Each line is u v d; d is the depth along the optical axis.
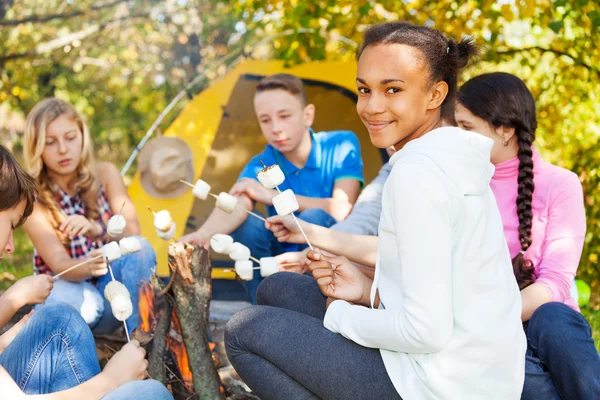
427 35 1.75
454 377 1.58
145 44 8.83
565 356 1.92
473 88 2.46
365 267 2.32
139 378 1.90
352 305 1.78
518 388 1.69
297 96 3.25
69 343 1.86
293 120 3.21
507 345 1.63
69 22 8.31
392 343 1.59
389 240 1.65
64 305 1.90
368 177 4.14
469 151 1.63
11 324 2.86
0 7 7.53
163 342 2.37
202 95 4.32
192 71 8.74
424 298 1.51
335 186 3.28
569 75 4.70
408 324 1.54
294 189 3.30
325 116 4.32
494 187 2.49
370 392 1.66
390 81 1.70
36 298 1.98
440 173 1.57
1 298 1.95
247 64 4.44
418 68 1.71
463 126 2.46
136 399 1.68
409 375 1.61
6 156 1.81
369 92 1.76
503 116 2.41
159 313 2.45
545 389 1.92
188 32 8.60
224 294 3.67
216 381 2.32
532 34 4.84
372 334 1.64
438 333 1.52
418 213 1.53
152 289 2.53
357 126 4.27
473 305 1.60
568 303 2.31
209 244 2.86
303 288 2.07
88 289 2.76
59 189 2.96
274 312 1.87
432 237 1.52
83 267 2.73
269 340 1.82
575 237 2.33
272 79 3.27
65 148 2.88
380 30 1.77
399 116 1.72
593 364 1.90
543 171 2.45
